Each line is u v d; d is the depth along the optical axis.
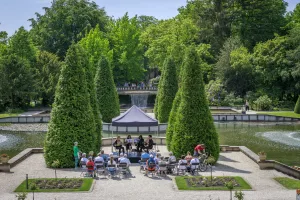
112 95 51.72
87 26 99.62
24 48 83.38
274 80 77.69
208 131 28.06
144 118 34.84
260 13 94.06
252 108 72.75
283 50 76.69
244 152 32.34
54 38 100.56
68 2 107.12
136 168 27.28
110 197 20.12
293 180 23.42
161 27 89.81
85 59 33.53
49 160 27.28
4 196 20.14
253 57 79.12
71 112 27.73
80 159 27.08
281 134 46.75
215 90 76.00
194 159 25.16
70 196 20.22
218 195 20.31
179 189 21.50
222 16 90.62
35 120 58.22
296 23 91.50
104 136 44.59
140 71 97.31
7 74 67.38
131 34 95.44
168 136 31.86
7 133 48.06
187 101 28.28
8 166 26.09
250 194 20.44
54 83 72.56
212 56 87.88
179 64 75.62
